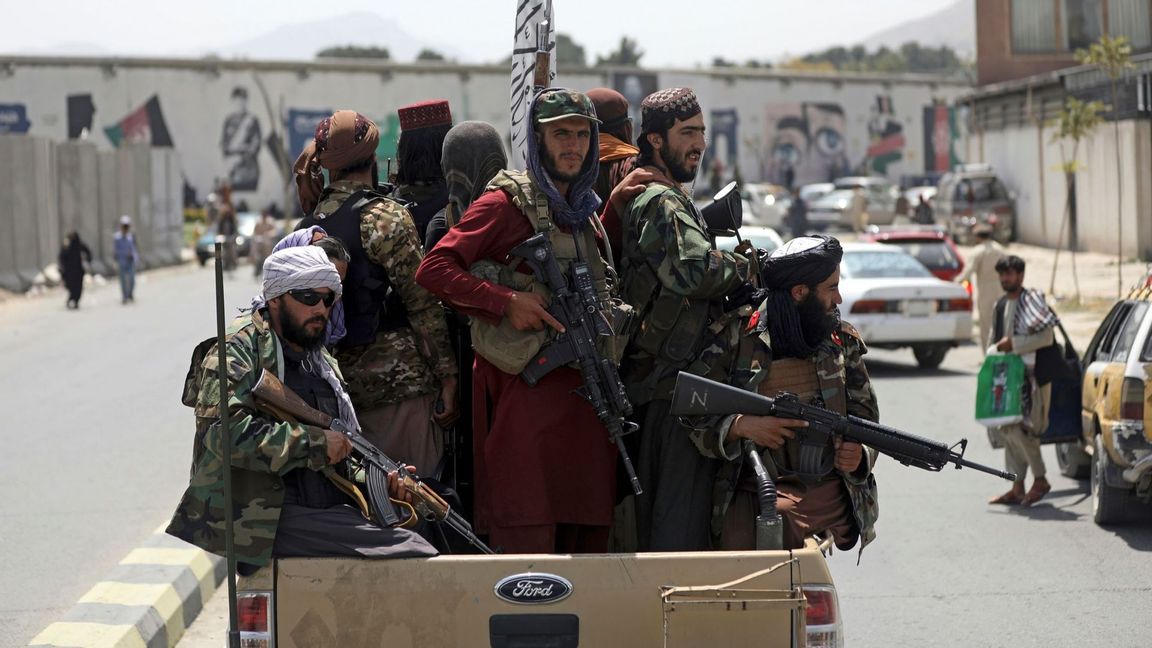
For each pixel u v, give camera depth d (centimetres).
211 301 9256
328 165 1477
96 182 11962
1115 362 2775
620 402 1277
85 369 5722
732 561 1141
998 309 3066
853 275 5528
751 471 1380
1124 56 8462
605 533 1355
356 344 1401
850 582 2430
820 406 1390
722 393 1306
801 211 14038
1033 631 2105
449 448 1477
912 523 2891
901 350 6303
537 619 1134
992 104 12356
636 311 1352
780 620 1134
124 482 3291
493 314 1277
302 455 1167
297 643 1144
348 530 1174
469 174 1491
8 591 2336
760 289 1385
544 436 1291
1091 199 10106
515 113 1883
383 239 1391
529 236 1298
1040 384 3005
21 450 3775
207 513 1167
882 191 15862
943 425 4059
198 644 2133
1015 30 12350
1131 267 8862
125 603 2095
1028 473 3472
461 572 1145
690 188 1484
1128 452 2661
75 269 8925
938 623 2159
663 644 1130
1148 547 2638
